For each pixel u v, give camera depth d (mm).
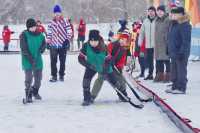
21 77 24672
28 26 16047
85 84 15555
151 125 12523
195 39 31938
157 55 21078
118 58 16031
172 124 12672
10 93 18578
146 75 24703
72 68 29969
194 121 12742
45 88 19953
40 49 16297
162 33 20812
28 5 103812
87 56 15414
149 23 22000
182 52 17500
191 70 26891
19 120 13258
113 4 100375
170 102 15781
